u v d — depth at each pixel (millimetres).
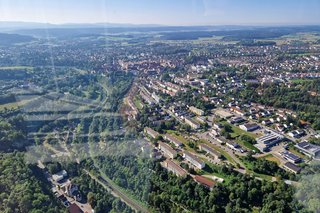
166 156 171625
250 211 121438
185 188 136250
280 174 143625
